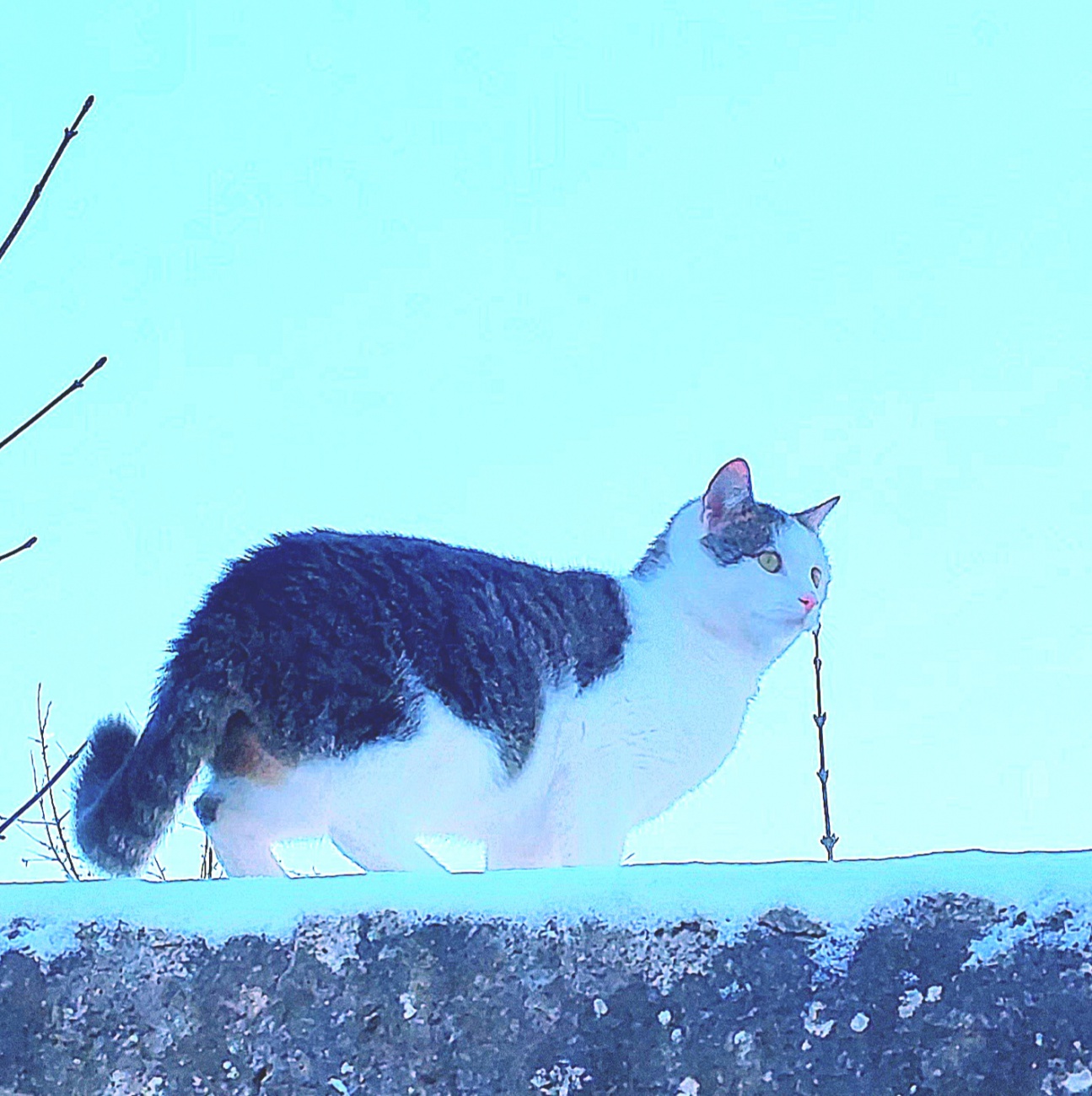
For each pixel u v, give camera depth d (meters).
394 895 2.28
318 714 4.03
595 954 2.24
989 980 2.23
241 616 4.08
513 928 2.25
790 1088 2.20
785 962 2.24
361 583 4.18
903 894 2.27
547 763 4.36
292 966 2.24
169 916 2.26
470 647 4.21
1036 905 2.26
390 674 4.09
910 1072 2.21
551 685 4.37
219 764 4.11
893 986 2.23
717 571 4.69
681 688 4.54
